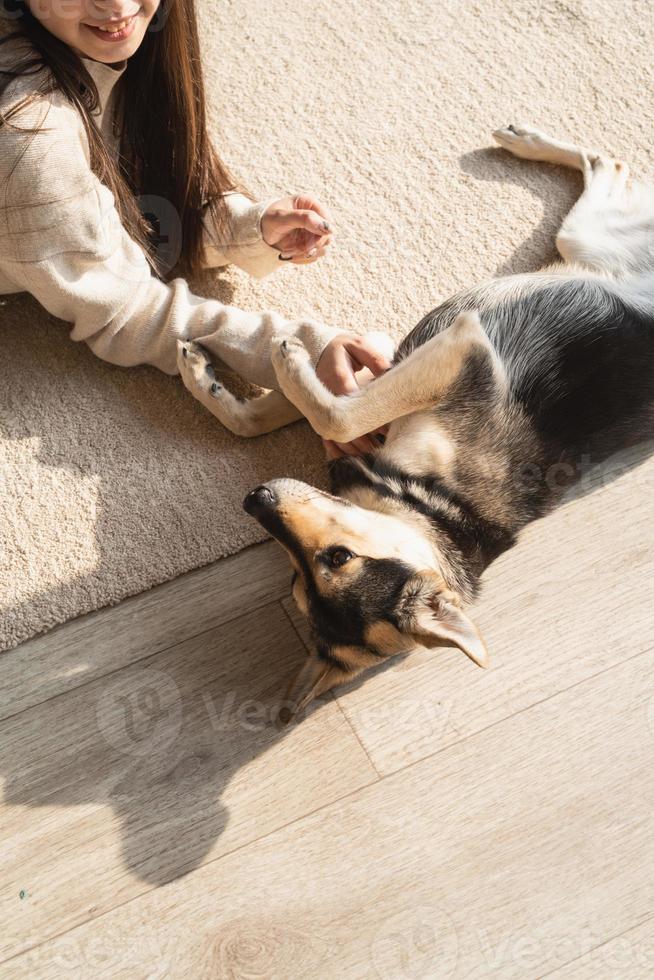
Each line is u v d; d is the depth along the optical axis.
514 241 1.96
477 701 1.64
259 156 2.04
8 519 1.72
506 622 1.69
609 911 1.50
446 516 1.56
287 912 1.51
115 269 1.68
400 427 1.63
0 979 1.47
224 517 1.74
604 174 1.91
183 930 1.50
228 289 1.92
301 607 1.51
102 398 1.83
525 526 1.66
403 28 2.17
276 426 1.79
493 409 1.58
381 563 1.44
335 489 1.66
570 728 1.62
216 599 1.70
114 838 1.55
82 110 1.50
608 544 1.74
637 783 1.58
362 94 2.10
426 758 1.60
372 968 1.47
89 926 1.50
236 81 2.10
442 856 1.54
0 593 1.67
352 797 1.58
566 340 1.61
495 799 1.57
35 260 1.58
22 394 1.82
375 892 1.52
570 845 1.54
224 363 1.80
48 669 1.65
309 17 2.18
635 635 1.68
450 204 2.00
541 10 2.20
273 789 1.59
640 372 1.61
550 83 2.12
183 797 1.58
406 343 1.71
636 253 1.74
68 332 1.87
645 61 2.14
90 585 1.69
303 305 1.91
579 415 1.61
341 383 1.66
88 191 1.54
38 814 1.56
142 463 1.78
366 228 1.97
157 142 1.74
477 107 2.09
